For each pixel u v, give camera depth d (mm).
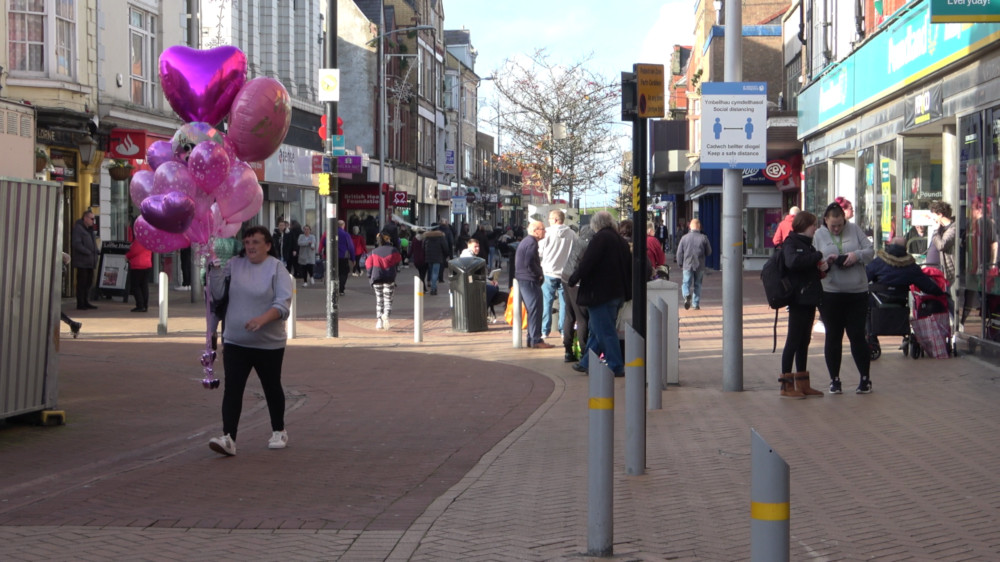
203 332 17891
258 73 39438
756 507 3428
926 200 17031
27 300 9445
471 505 6664
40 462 8273
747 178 38875
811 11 27453
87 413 10445
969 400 10281
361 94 53281
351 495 7074
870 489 6965
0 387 9148
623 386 11750
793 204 37219
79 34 24406
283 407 8797
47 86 23219
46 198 9594
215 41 32688
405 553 5582
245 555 5613
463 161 81000
